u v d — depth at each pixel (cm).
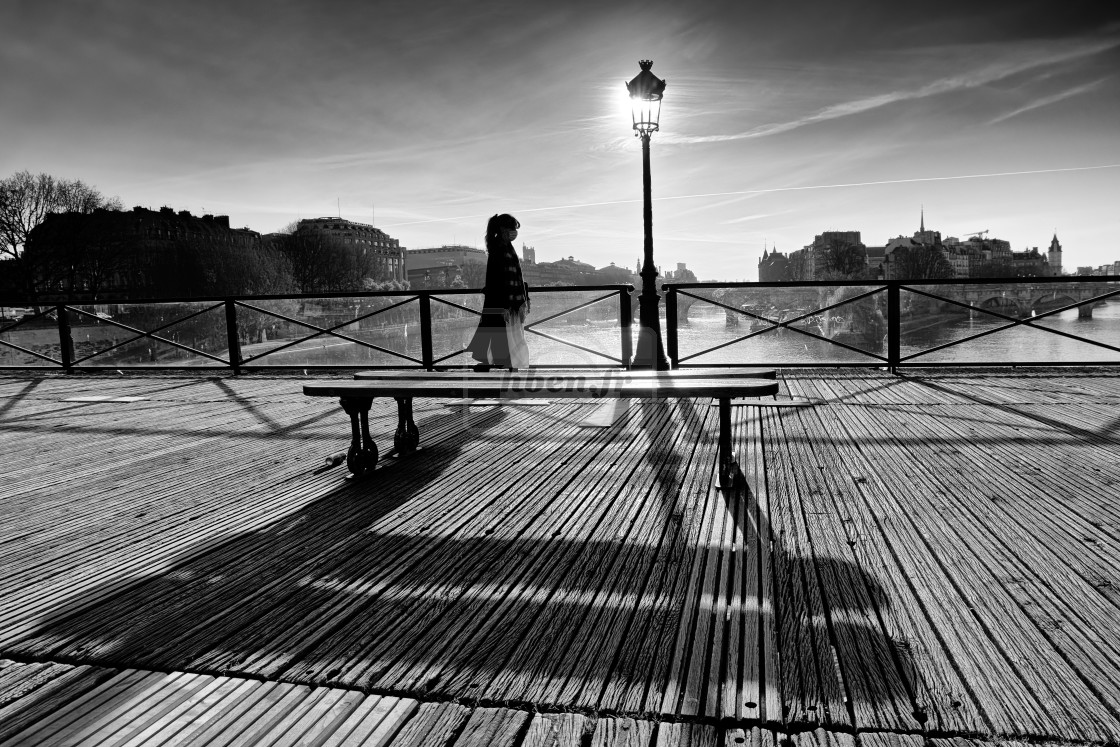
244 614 265
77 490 445
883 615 248
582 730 188
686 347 963
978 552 302
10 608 276
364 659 229
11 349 1255
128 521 380
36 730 194
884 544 315
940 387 729
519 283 744
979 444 489
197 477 468
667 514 365
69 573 310
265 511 390
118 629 255
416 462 487
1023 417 571
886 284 842
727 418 400
